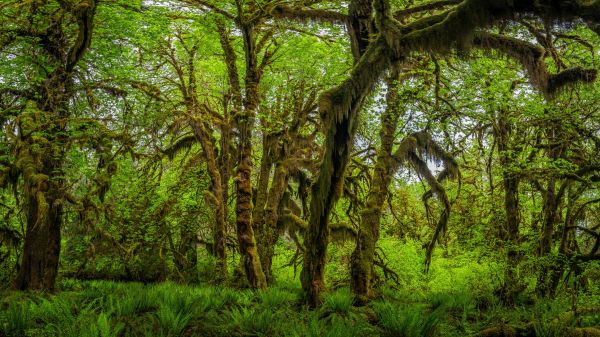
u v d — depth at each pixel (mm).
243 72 17250
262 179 17719
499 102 10984
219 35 14719
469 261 17062
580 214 12594
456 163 15219
